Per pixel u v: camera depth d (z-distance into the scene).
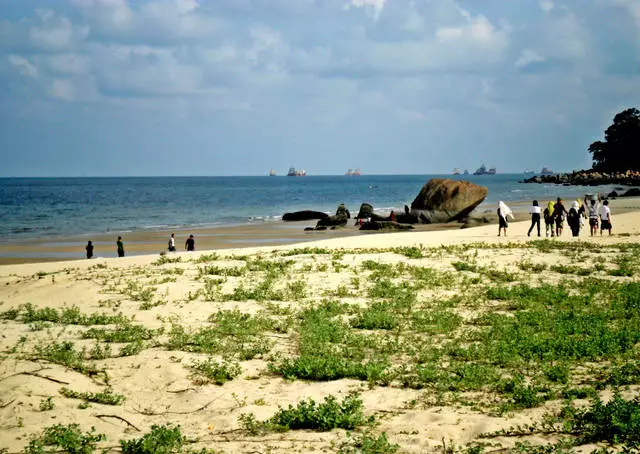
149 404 8.98
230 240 45.31
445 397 9.05
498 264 22.12
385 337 12.65
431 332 12.98
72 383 9.41
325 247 28.86
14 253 38.50
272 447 7.31
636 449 6.80
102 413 8.41
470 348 11.34
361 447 7.16
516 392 8.95
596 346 11.27
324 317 14.30
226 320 14.07
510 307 15.56
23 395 8.62
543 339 11.86
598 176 153.00
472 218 55.59
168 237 47.66
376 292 17.20
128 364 10.65
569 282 18.52
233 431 7.89
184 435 7.74
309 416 8.06
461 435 7.50
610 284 18.19
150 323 14.03
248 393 9.44
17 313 15.50
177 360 10.93
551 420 7.85
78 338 12.62
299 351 11.70
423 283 18.58
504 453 6.86
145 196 138.62
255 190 182.25
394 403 8.85
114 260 26.11
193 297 16.89
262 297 16.81
